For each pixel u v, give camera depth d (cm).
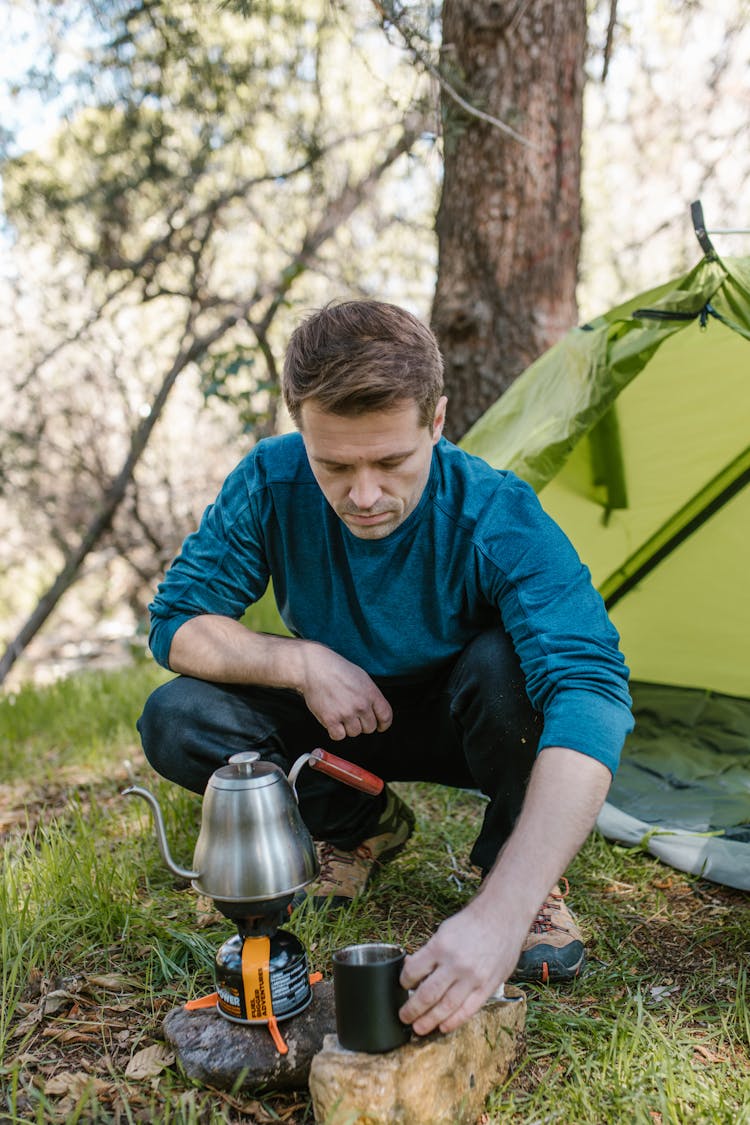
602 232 596
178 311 610
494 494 159
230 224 556
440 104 300
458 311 335
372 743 182
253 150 503
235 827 132
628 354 218
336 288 579
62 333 591
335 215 546
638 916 191
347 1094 120
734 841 210
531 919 124
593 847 221
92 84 439
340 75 464
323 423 135
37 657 748
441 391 148
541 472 219
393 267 580
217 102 443
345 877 190
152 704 171
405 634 167
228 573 172
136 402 629
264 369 576
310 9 405
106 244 523
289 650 166
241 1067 134
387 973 122
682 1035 148
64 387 613
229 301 548
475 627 167
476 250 332
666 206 558
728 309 208
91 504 613
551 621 147
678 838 215
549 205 331
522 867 126
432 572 160
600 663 144
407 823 202
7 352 611
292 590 171
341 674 163
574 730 135
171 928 176
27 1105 134
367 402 132
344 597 167
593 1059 141
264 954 137
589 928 185
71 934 176
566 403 225
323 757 148
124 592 744
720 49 443
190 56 414
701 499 280
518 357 331
